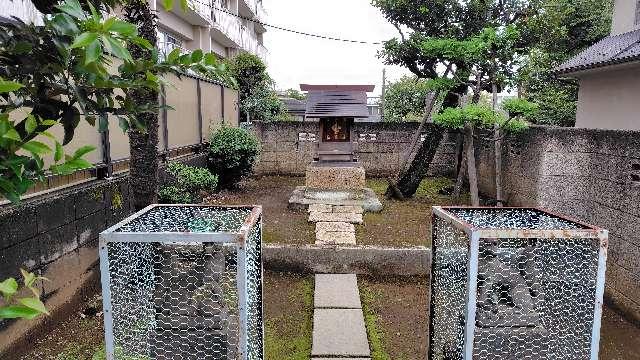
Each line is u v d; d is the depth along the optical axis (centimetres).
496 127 689
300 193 866
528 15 862
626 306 423
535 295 255
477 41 671
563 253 245
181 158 745
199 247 248
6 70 134
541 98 1044
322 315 413
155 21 413
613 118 721
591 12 1014
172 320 249
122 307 230
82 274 412
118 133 500
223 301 249
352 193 855
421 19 952
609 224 450
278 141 1145
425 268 514
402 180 904
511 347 255
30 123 119
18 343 327
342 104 862
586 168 494
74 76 144
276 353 358
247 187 995
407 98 1928
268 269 526
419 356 356
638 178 409
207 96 896
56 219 373
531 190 644
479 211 281
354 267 520
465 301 222
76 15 123
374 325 405
